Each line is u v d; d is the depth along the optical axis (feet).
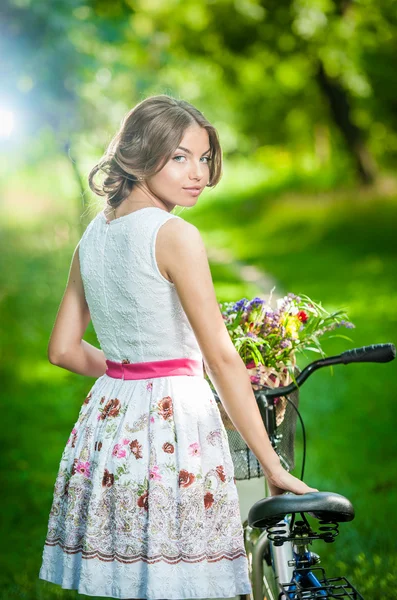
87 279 9.94
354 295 47.16
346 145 85.15
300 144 119.14
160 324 9.36
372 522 18.42
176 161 9.52
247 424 9.14
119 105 47.14
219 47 89.40
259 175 118.83
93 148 45.44
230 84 97.55
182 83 70.90
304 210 79.97
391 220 71.87
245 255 65.87
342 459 22.85
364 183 83.76
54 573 9.84
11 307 44.45
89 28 47.39
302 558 9.54
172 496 9.14
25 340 39.22
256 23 85.40
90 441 9.62
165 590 8.96
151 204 9.69
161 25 82.94
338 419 26.45
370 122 94.17
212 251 69.00
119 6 68.85
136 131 9.52
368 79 88.07
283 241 70.79
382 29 84.89
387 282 50.52
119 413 9.49
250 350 10.07
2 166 79.77
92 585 9.23
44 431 26.86
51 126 46.06
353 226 71.87
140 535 9.14
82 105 45.98
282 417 10.32
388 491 20.30
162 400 9.33
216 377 9.18
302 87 97.86
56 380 32.73
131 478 9.21
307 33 79.66
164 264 9.18
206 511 9.25
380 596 14.87
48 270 50.14
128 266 9.39
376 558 16.31
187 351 9.52
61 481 9.87
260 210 86.84
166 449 9.21
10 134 46.75
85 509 9.54
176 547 9.09
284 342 10.12
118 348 9.73
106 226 9.78
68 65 45.68
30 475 23.00
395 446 23.63
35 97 45.47
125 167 9.49
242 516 10.77
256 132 117.50
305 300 10.61
